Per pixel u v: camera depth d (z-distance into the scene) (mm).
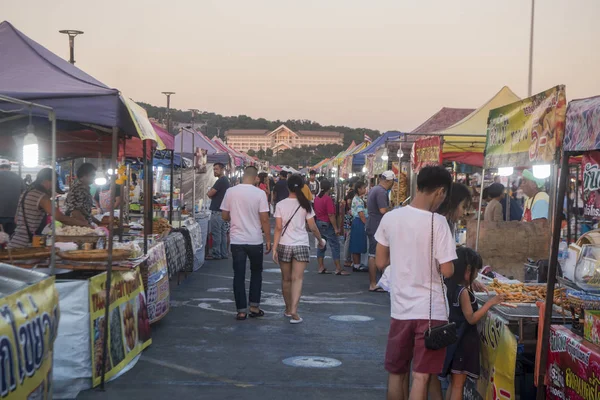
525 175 9547
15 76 6043
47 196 7289
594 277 4270
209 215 16359
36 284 4098
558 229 4008
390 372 4379
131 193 17453
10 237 7809
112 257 5914
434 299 4234
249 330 8086
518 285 5312
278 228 8609
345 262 14859
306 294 10906
